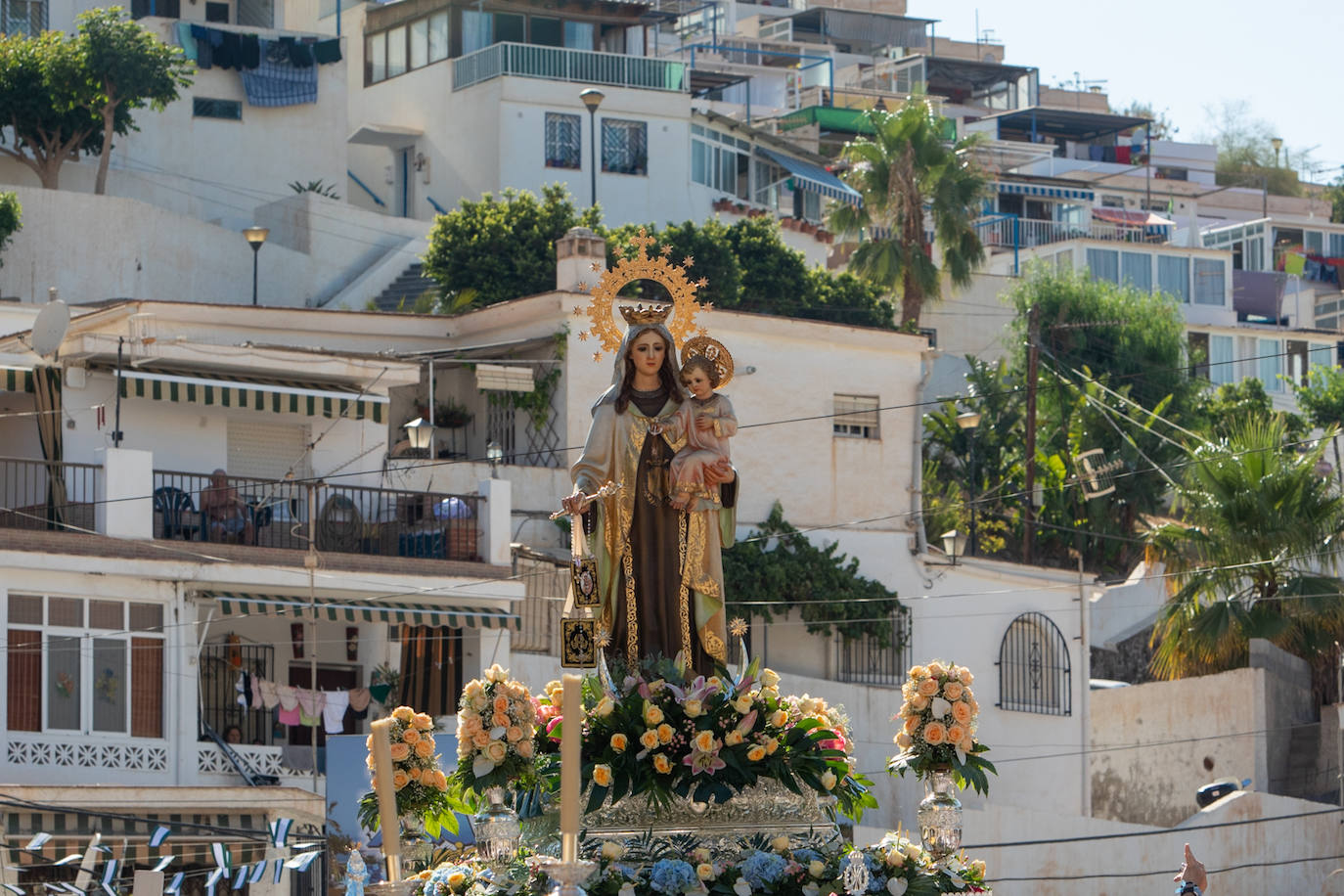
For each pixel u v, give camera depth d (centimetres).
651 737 1187
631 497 1255
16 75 5591
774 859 1156
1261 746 4156
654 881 1139
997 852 3556
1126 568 5375
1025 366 6081
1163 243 8700
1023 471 5409
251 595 3347
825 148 8631
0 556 3120
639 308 1284
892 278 5906
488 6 6575
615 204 6438
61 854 2889
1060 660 4303
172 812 3036
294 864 2317
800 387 4253
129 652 3244
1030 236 8419
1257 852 3834
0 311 4269
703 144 6750
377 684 3562
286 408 3591
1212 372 7725
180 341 3516
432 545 3612
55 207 5409
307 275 5872
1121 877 3666
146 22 6225
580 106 6419
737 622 1277
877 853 1195
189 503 3400
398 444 3872
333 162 6419
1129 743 4297
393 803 991
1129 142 10788
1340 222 10938
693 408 1273
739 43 10231
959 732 1251
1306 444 5753
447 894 1169
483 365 3925
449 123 6512
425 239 6000
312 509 3478
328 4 7038
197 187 6191
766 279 5462
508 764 1193
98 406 3491
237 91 6291
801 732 1234
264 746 3341
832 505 4253
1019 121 10469
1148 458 5400
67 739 3150
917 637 4228
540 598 3719
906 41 11475
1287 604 4381
